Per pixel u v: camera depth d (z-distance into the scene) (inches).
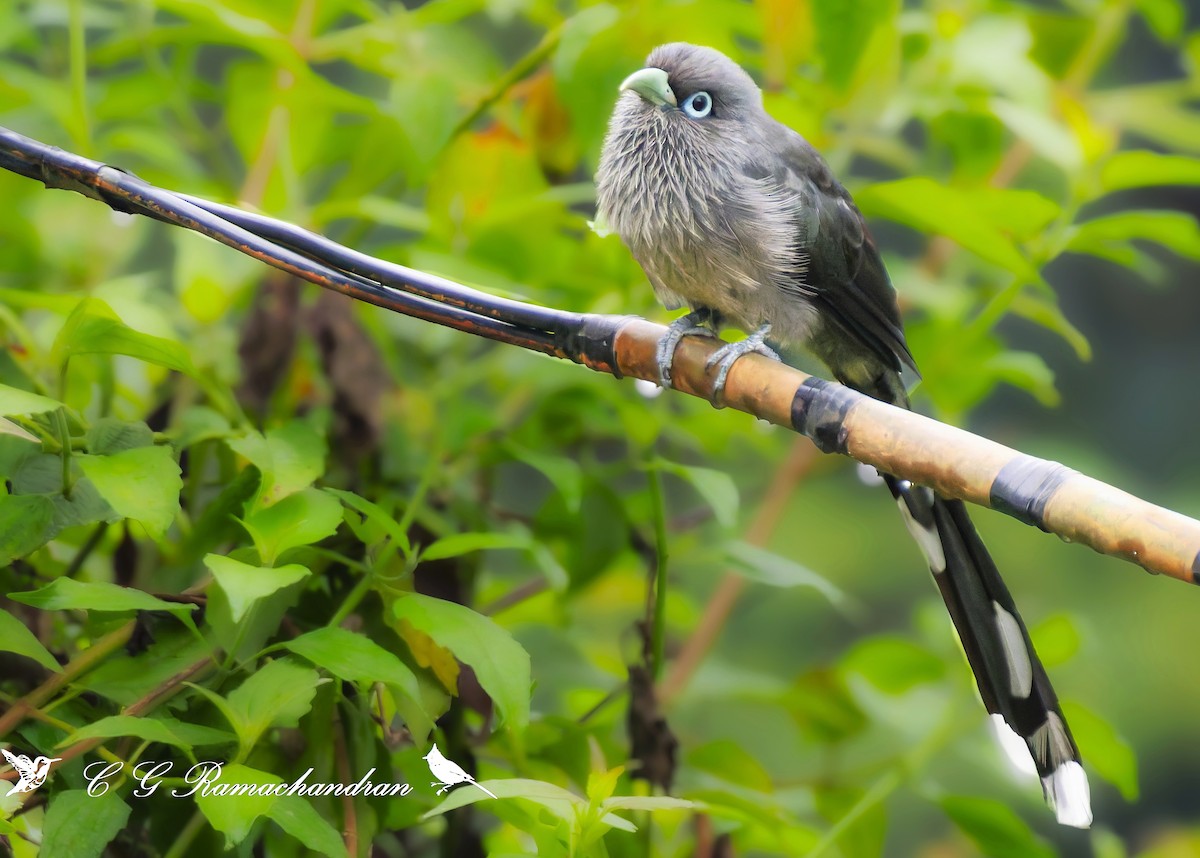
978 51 308.5
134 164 340.5
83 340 202.1
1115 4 341.1
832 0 276.4
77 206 311.3
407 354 308.3
